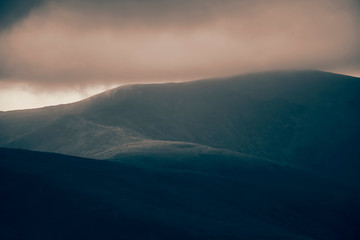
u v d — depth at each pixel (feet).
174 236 134.82
